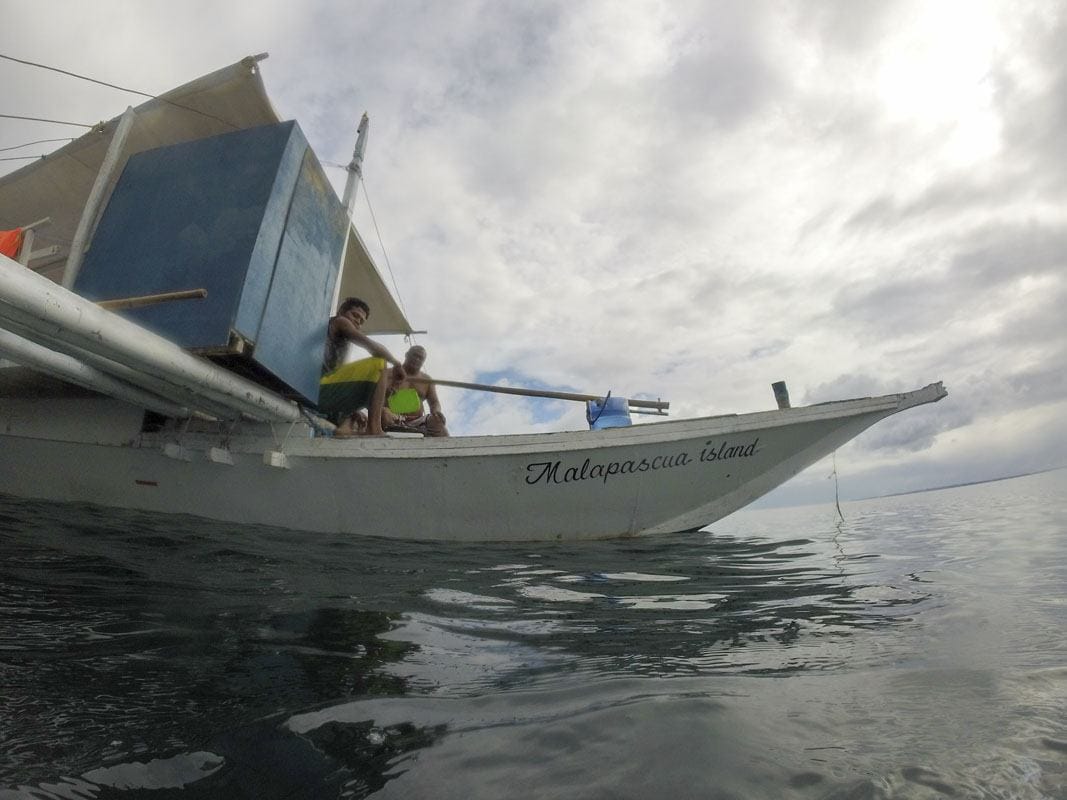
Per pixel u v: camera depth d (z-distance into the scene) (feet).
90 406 17.24
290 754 3.99
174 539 12.56
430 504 16.44
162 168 17.13
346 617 7.71
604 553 14.99
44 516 13.71
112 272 15.99
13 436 17.49
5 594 7.61
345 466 16.08
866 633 7.07
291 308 16.24
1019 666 5.31
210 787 3.61
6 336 11.61
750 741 3.85
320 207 18.19
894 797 3.13
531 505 17.04
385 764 3.82
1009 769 3.38
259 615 7.51
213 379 13.83
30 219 22.31
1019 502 34.63
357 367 18.86
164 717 4.54
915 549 14.93
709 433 18.08
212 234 15.46
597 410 22.38
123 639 6.30
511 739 4.08
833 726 4.09
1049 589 8.93
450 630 7.46
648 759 3.65
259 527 15.53
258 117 18.81
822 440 19.39
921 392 19.56
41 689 4.96
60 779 3.65
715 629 7.57
